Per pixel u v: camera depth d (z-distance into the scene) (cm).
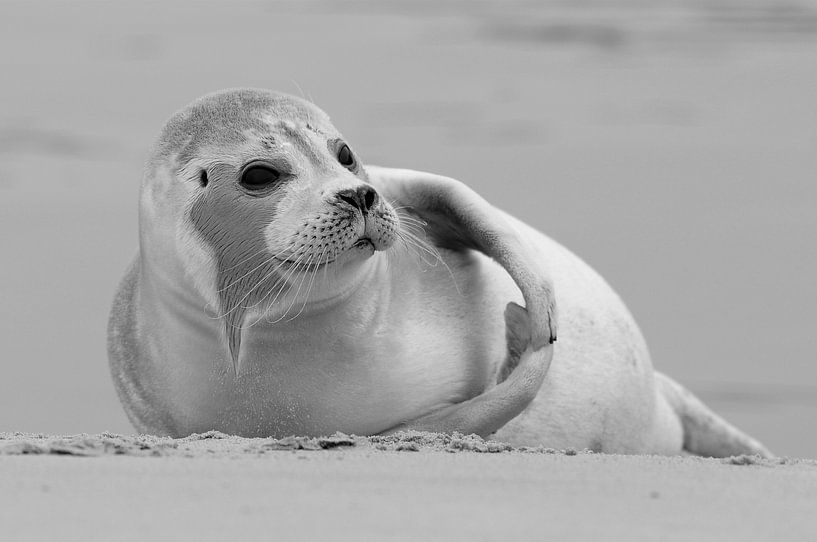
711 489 1608
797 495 1584
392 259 2475
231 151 2305
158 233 2348
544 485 1598
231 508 1380
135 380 2498
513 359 2470
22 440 2042
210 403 2403
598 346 2697
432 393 2439
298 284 2252
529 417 2567
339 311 2331
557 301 2681
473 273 2552
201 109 2384
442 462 1781
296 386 2372
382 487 1545
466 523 1316
